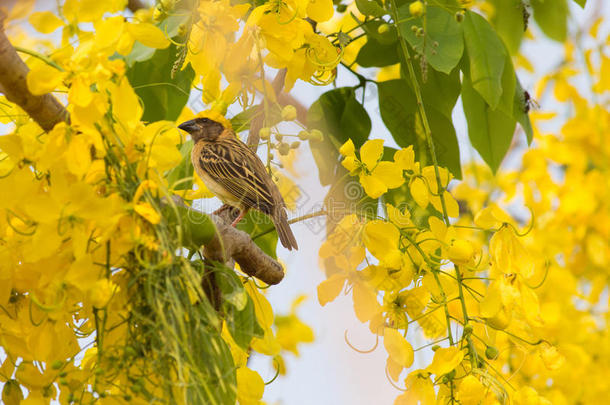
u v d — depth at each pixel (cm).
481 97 743
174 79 702
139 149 442
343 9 820
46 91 430
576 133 1055
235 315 507
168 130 473
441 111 732
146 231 430
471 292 595
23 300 475
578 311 936
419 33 593
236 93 637
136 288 442
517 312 574
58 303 435
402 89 747
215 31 607
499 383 521
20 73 438
